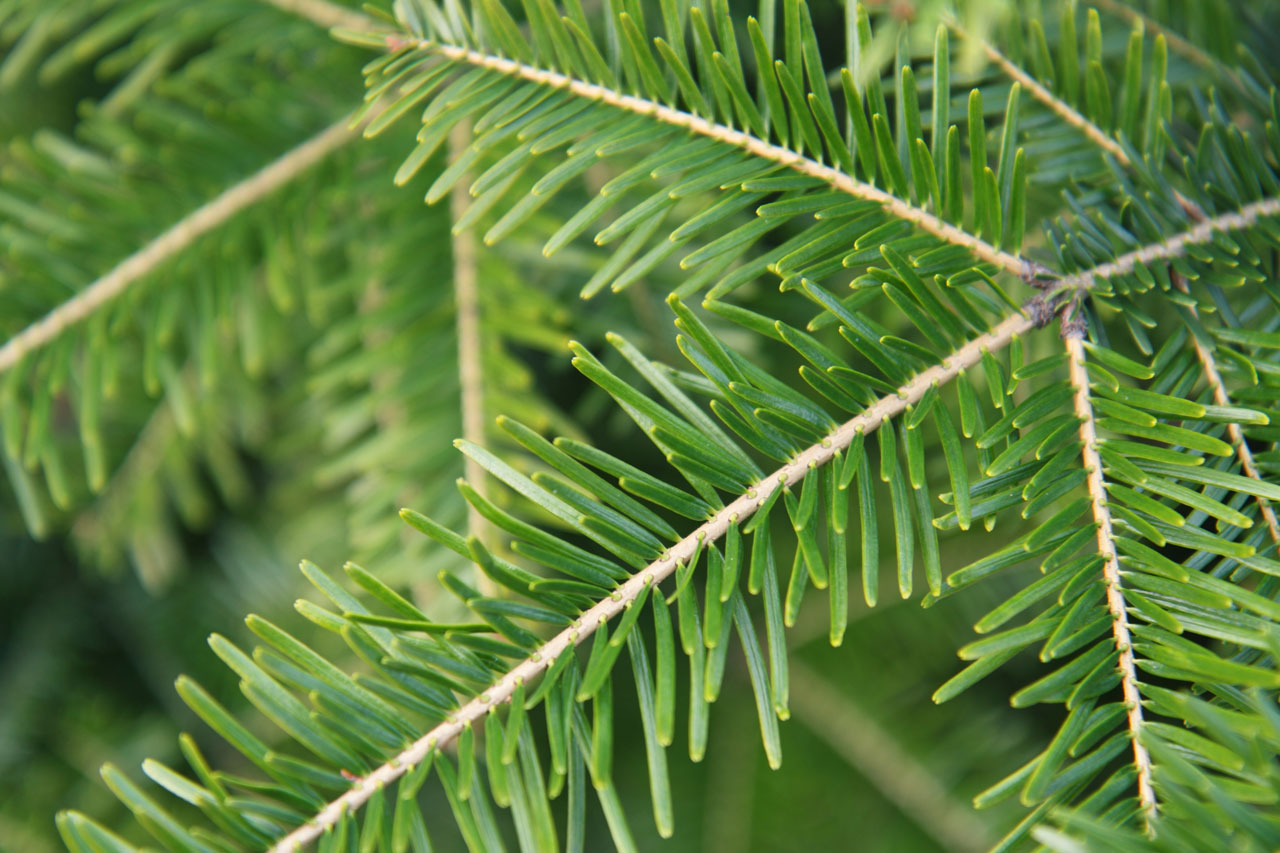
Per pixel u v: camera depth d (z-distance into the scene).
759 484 0.46
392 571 0.54
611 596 0.46
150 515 0.72
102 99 0.71
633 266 0.47
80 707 0.73
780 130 0.48
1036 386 0.52
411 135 0.56
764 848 0.67
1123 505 0.46
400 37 0.49
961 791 0.66
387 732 0.45
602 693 0.45
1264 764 0.43
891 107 0.55
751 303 0.59
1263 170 0.48
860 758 0.68
